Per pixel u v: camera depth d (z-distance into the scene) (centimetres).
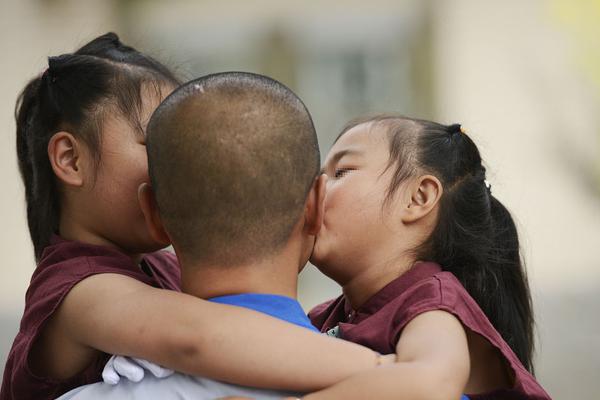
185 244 507
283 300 510
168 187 502
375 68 2728
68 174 598
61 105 600
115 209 594
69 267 568
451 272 645
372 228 630
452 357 505
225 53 2705
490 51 2591
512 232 694
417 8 2691
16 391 567
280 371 490
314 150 516
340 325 596
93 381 571
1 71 2412
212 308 500
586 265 2417
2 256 2391
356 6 2716
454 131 678
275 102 507
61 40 2455
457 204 650
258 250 504
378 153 646
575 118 2405
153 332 505
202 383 500
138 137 596
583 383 1817
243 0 2688
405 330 547
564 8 2377
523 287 694
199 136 493
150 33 2595
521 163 2472
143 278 582
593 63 2358
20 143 640
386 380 482
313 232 528
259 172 493
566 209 2438
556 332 2097
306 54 2728
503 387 570
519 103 2512
